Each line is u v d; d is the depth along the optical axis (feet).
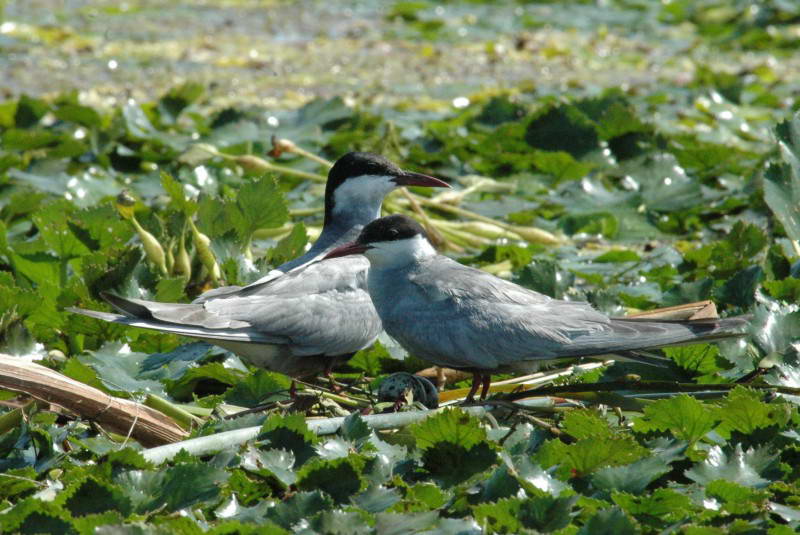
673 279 35.76
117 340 30.45
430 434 22.22
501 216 43.70
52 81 65.16
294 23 86.07
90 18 84.12
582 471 22.04
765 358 27.09
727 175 48.01
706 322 25.67
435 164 48.96
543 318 27.07
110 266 30.89
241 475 21.62
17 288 29.37
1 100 59.88
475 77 70.08
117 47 75.00
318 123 51.93
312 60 73.56
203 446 22.45
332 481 21.17
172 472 20.77
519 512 19.49
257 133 50.11
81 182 42.93
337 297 30.78
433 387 26.84
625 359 26.78
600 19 88.22
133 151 48.62
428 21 85.20
